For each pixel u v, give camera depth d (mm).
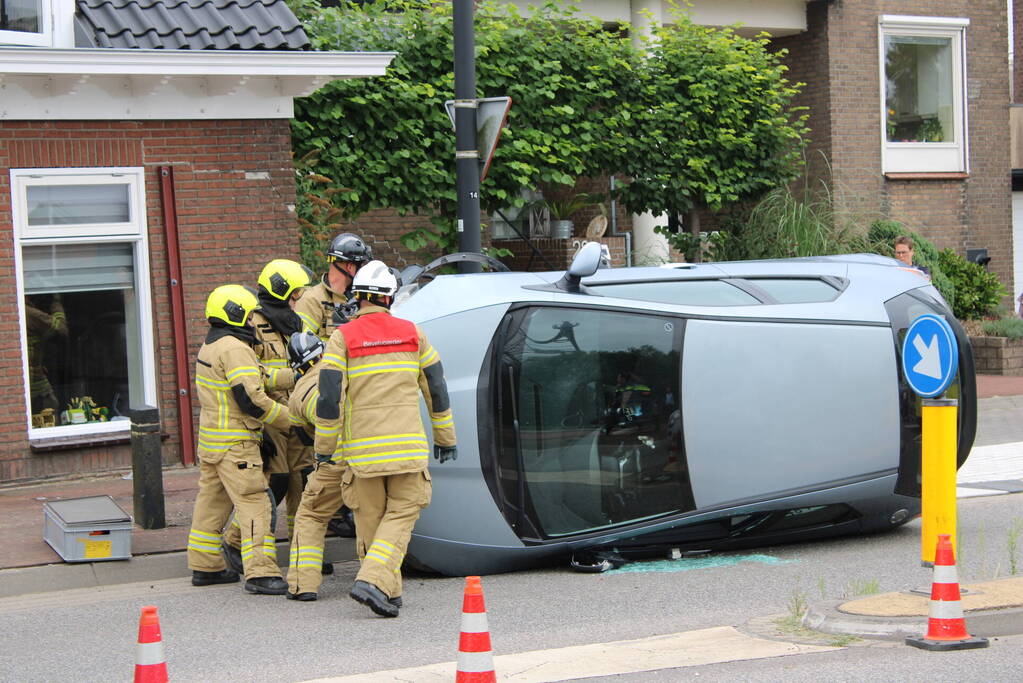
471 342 7941
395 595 7000
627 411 8117
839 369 8336
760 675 5609
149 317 11508
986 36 20500
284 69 11484
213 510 7941
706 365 8133
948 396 8844
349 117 13031
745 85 15820
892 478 8477
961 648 5953
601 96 14703
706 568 8188
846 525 8742
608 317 8125
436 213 14234
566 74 14594
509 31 13945
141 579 8219
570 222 17156
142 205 11430
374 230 15688
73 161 11094
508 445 7926
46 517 8672
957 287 19062
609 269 8570
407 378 6949
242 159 11820
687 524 8203
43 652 6473
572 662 5926
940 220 20188
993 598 6508
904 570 7984
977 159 20562
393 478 7000
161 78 11172
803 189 18531
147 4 11695
